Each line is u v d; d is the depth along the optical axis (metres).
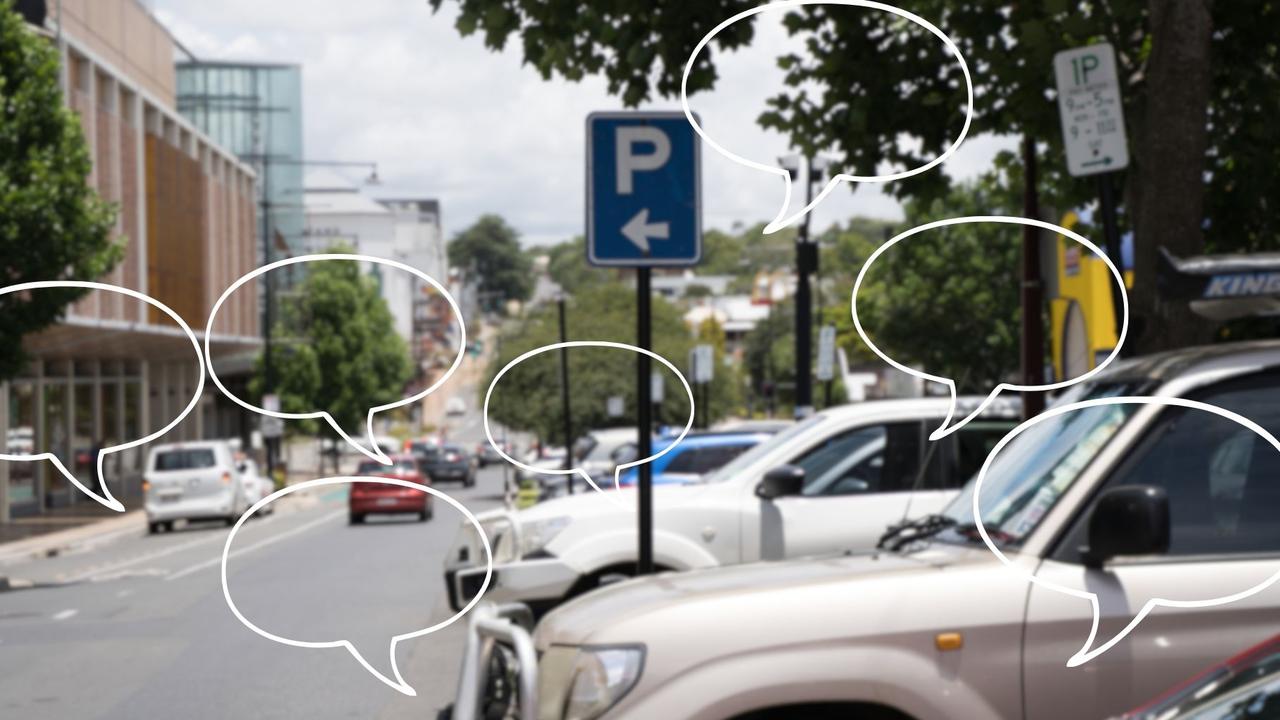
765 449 10.61
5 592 22.08
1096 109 8.16
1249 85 11.66
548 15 11.20
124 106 52.50
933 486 10.14
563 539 10.41
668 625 4.89
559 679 5.05
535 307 62.06
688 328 61.34
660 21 11.21
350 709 10.35
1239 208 11.94
